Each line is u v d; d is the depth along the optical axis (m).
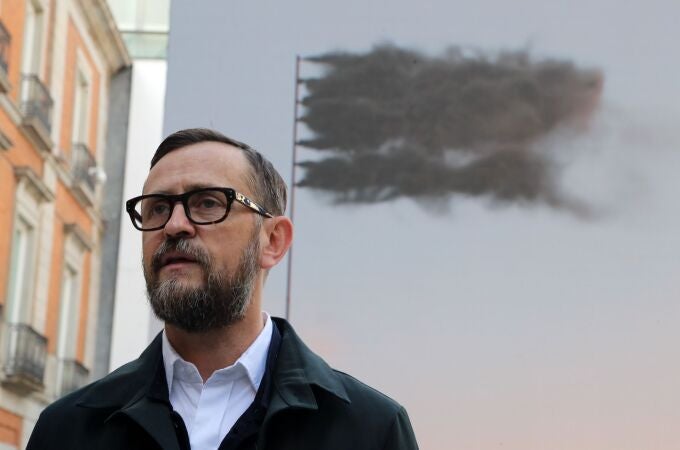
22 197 9.71
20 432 9.88
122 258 12.16
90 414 1.58
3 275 9.36
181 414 1.55
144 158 12.43
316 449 1.53
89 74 11.72
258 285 1.63
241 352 1.59
